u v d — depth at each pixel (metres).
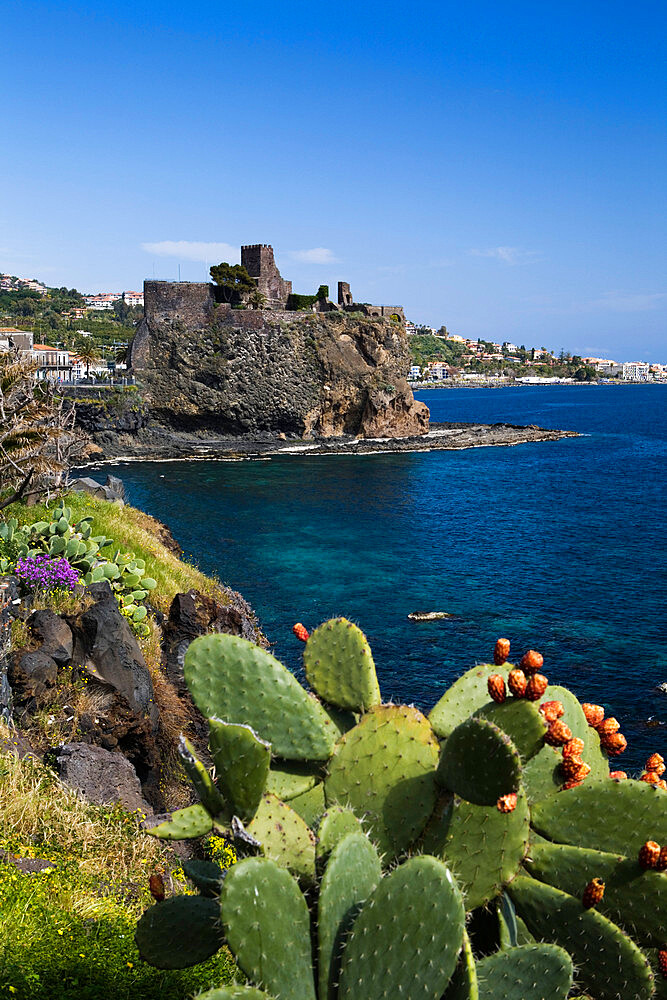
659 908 3.31
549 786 3.81
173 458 93.81
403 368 110.56
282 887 3.25
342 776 3.91
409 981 2.97
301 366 103.75
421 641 29.48
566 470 88.19
